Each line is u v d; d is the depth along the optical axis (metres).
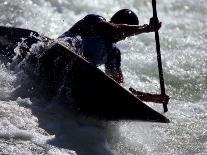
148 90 25.77
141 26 20.11
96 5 36.06
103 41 20.83
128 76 26.91
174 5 39.00
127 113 19.75
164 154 19.44
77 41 21.19
